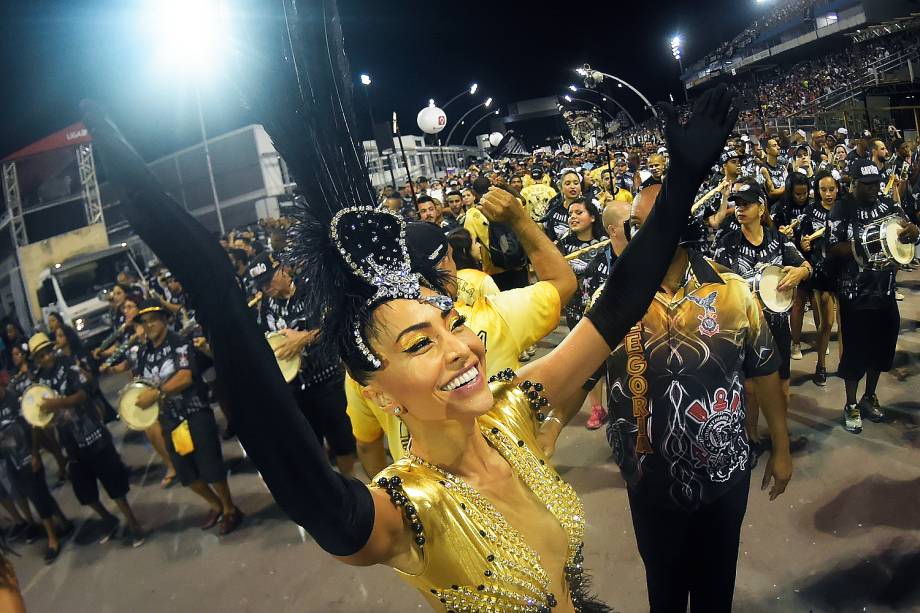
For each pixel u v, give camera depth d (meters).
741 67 44.06
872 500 3.59
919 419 4.37
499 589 1.11
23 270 13.27
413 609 3.50
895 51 26.86
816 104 27.84
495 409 1.32
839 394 4.97
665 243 1.30
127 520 5.00
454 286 1.17
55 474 7.24
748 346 2.41
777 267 4.12
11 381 5.29
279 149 1.10
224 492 4.75
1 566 1.42
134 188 0.77
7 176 13.24
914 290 7.13
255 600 3.87
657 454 2.26
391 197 5.65
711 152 1.23
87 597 4.35
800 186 6.07
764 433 4.53
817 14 43.47
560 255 2.27
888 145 14.33
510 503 1.20
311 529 0.90
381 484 1.11
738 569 3.25
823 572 3.12
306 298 1.12
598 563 3.47
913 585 2.94
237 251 6.95
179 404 4.65
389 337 1.05
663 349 2.23
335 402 4.44
